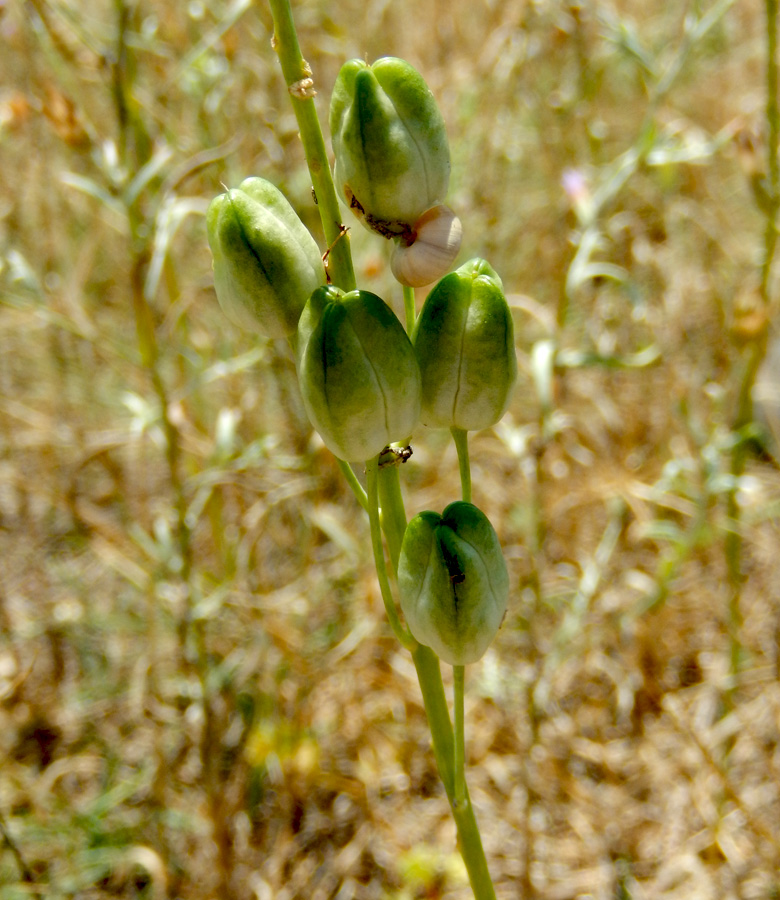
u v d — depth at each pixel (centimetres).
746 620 28
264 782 25
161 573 24
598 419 31
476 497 29
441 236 12
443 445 31
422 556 13
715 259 34
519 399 32
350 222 28
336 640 26
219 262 13
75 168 28
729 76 41
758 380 32
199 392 27
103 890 23
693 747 25
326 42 29
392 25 33
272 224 13
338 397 12
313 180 13
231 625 26
